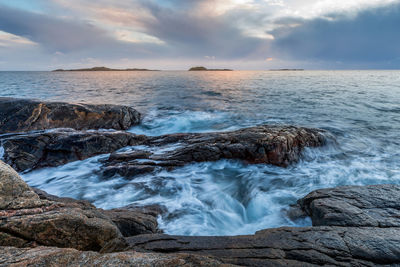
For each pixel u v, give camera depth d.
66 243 2.82
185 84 46.84
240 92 31.92
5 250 2.24
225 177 7.54
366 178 7.22
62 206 3.26
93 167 8.05
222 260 3.03
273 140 8.21
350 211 4.32
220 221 5.35
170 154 8.35
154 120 15.87
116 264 2.08
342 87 35.97
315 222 4.55
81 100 23.33
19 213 2.77
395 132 12.53
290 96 26.91
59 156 8.33
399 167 8.08
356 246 3.31
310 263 3.01
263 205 5.99
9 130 9.98
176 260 2.17
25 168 7.82
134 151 8.81
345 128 13.42
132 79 67.44
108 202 6.04
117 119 12.87
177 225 5.05
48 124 10.80
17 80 59.44
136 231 4.27
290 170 7.96
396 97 24.11
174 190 6.67
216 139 8.67
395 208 4.38
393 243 3.34
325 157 9.16
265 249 3.33
